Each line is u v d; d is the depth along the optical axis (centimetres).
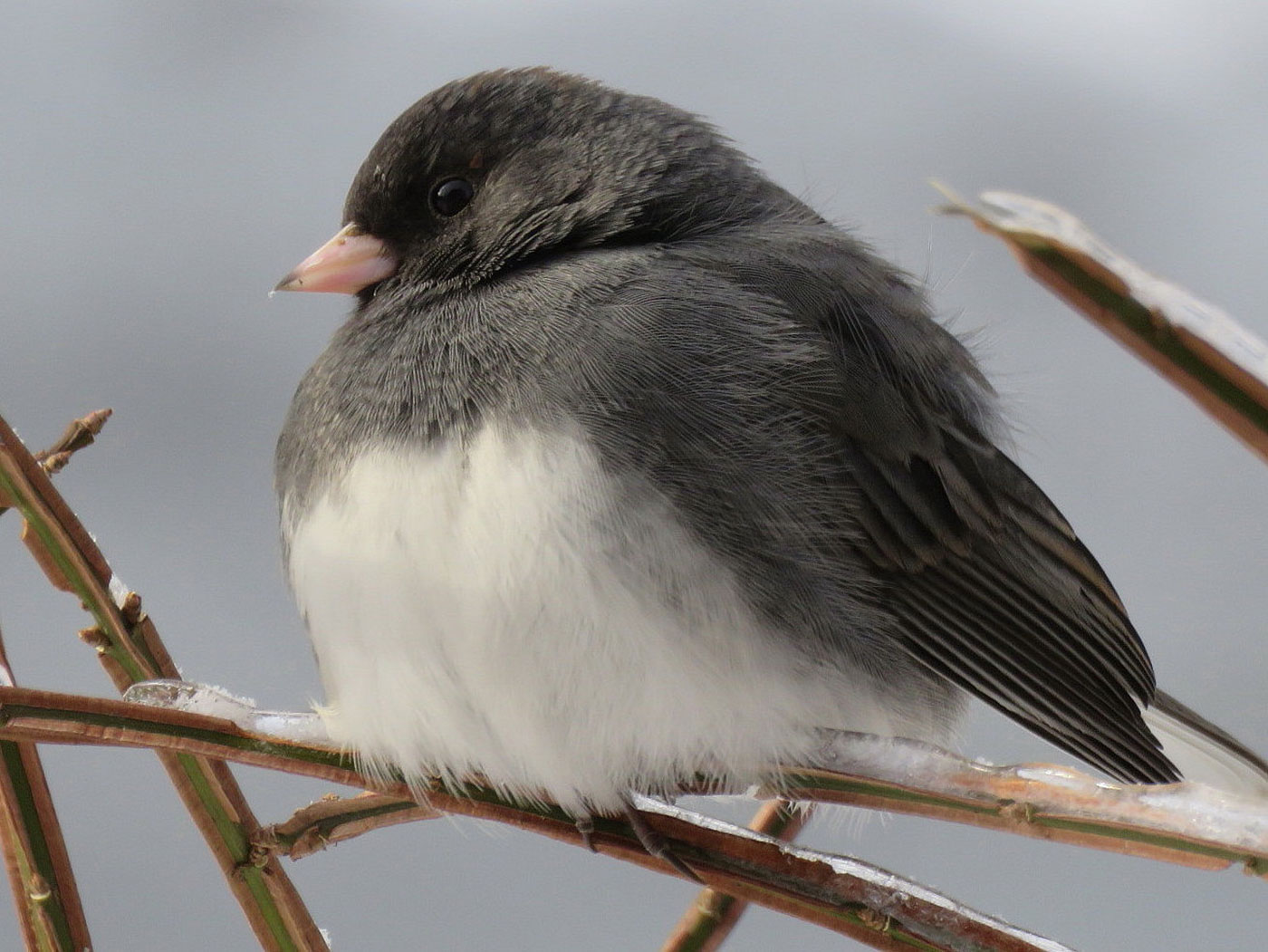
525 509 207
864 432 209
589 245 209
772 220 210
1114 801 203
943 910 204
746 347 208
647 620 207
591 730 207
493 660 207
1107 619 210
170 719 205
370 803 205
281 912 205
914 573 209
